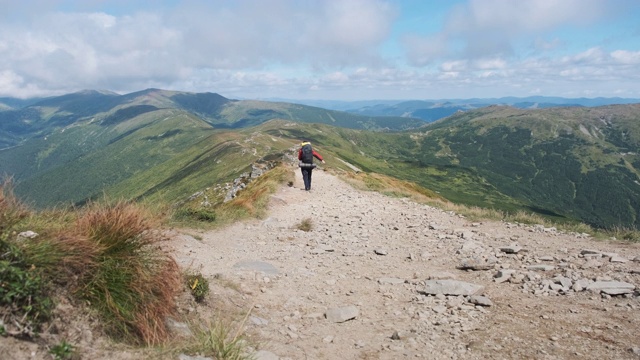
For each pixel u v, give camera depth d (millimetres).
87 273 4996
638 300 7305
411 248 12328
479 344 5910
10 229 4824
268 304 7547
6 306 3924
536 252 11047
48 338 3975
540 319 6750
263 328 6352
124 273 5238
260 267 9742
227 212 16594
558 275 8883
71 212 7371
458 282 8453
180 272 6473
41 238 4895
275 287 8578
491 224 15492
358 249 12297
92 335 4379
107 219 5926
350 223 16297
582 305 7273
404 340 6125
